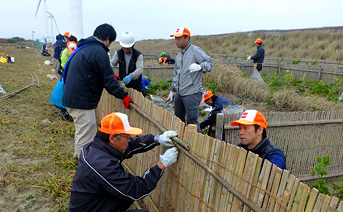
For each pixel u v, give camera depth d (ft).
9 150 13.64
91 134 12.28
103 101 16.60
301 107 26.11
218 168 6.64
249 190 5.81
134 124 11.73
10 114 18.67
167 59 50.55
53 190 10.89
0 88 24.00
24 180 11.34
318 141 14.70
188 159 7.66
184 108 15.29
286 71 46.21
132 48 16.20
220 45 117.70
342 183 15.43
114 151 7.02
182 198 8.09
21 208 9.75
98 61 10.97
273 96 27.58
